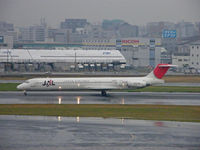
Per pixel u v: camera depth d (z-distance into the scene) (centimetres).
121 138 17062
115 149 15450
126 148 15600
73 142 16400
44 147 15675
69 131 18300
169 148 15638
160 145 16038
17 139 16825
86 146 15838
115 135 17588
